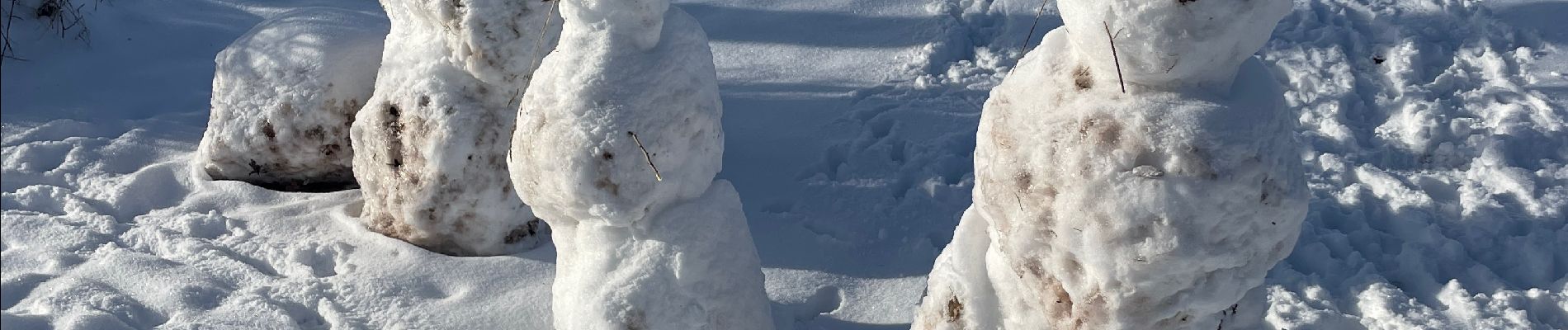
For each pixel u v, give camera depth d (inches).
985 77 237.3
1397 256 161.6
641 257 113.5
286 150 176.4
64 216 171.9
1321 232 169.0
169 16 273.9
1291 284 154.7
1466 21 252.7
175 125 211.5
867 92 230.2
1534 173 185.2
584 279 116.0
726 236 116.0
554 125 108.6
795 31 266.2
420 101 150.2
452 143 149.3
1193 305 95.3
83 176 187.2
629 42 107.7
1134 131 88.8
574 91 107.2
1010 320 107.0
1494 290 152.8
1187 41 86.3
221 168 182.1
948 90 230.7
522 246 159.9
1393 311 146.6
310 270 154.0
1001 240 101.3
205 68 248.1
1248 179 88.6
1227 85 92.0
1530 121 203.0
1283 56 240.1
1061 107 93.2
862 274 158.2
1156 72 88.9
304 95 172.2
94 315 138.3
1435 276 157.4
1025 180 95.3
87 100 228.2
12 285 149.7
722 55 255.3
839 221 173.9
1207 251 90.1
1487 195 179.6
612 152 107.0
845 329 144.4
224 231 168.2
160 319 143.3
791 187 187.2
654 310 113.7
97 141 199.8
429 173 151.5
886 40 257.3
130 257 156.6
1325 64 234.7
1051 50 97.7
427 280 150.6
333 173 181.2
